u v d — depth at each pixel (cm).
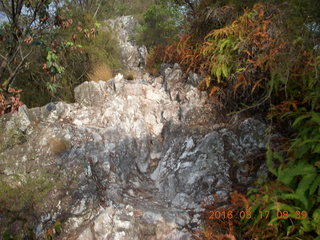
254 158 342
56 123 392
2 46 494
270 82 343
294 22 335
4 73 505
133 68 716
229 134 372
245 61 391
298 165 268
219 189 327
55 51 475
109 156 364
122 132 398
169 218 297
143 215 300
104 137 383
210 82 442
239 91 405
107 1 905
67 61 608
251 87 396
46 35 486
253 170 333
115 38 755
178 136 394
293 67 336
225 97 416
